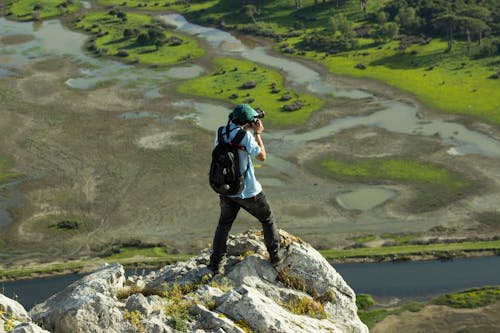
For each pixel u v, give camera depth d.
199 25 175.00
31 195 83.12
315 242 70.12
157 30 156.12
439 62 128.75
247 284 9.83
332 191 81.25
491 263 64.19
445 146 91.75
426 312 56.19
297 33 159.75
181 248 70.44
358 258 66.50
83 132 103.12
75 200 81.62
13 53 151.12
